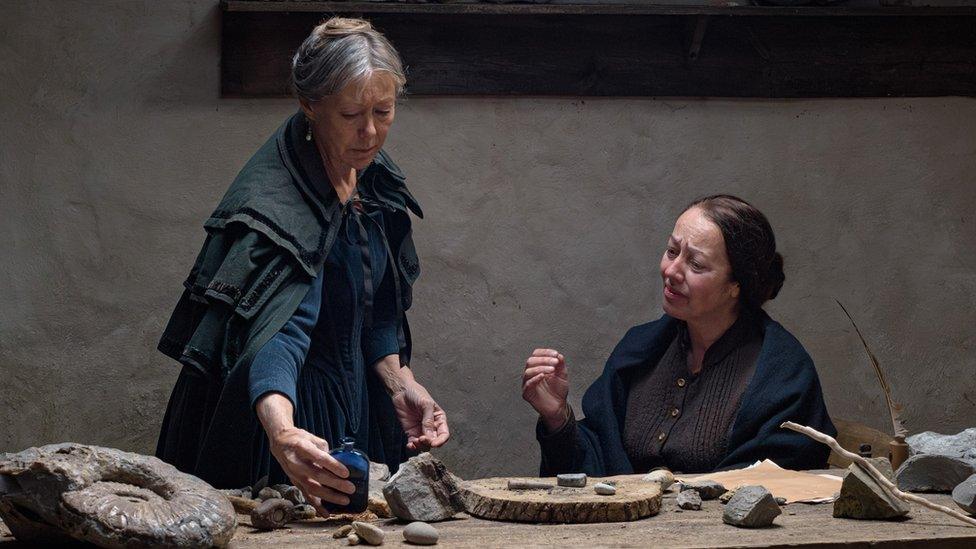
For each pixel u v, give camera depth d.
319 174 2.75
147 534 1.84
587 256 4.38
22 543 1.96
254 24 4.16
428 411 2.98
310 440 2.24
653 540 2.02
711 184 4.43
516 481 2.39
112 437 4.16
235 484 2.65
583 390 4.38
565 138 4.35
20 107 4.09
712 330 3.12
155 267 4.17
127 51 4.13
